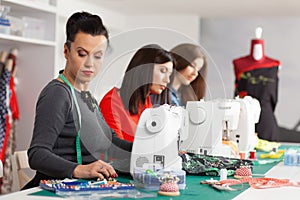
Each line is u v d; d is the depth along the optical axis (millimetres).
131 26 6598
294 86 6762
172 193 1899
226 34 6957
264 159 2973
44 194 1879
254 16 6762
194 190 2012
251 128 2969
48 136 2107
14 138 4504
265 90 4965
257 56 4988
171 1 5488
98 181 2041
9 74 4434
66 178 2082
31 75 4660
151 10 6211
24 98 4688
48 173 2094
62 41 5445
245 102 2936
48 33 4605
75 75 2217
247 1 5438
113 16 6289
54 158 2072
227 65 6965
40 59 4633
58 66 5062
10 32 4195
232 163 2443
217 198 1875
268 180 2221
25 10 4539
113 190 1956
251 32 6887
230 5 5746
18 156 2725
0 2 4031
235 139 2945
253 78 4992
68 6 5285
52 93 2150
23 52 4676
